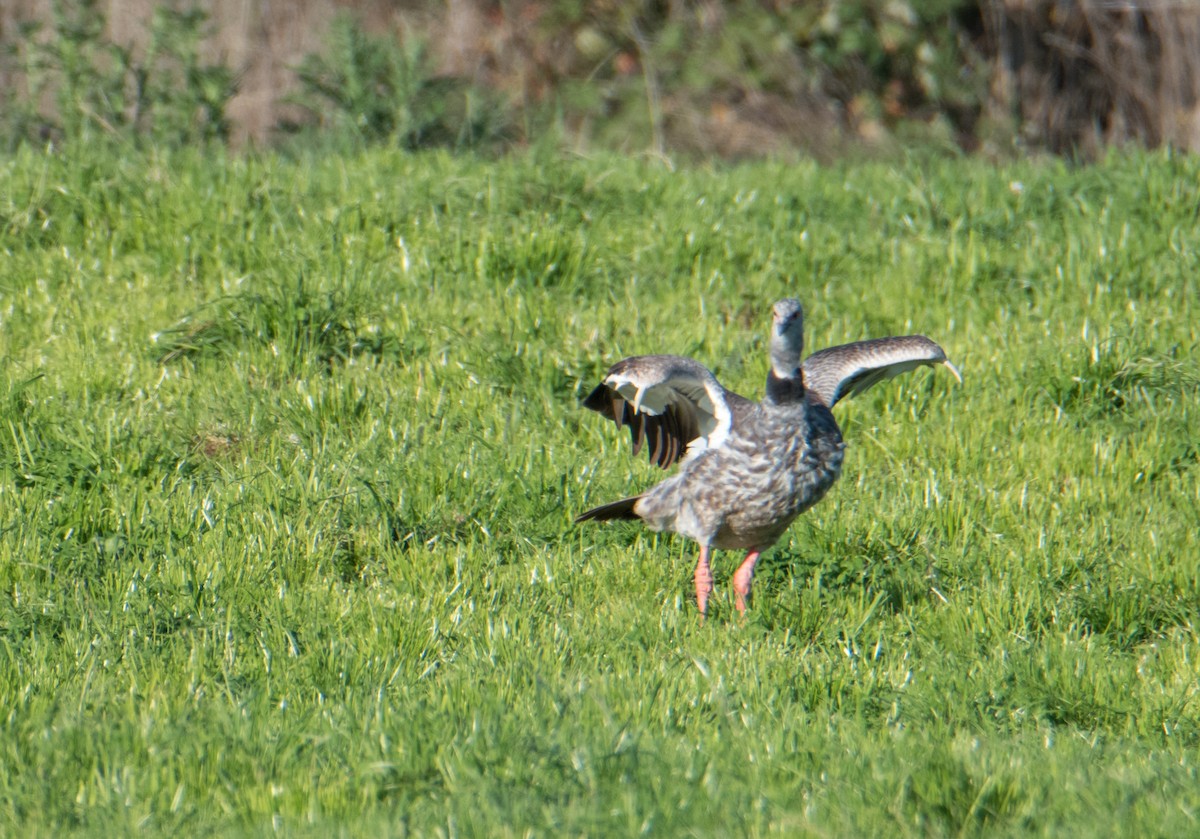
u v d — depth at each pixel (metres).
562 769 11.62
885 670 14.93
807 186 30.70
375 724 12.34
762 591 16.95
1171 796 11.79
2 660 13.48
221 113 34.22
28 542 16.09
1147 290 25.52
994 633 15.94
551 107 44.16
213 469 18.88
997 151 45.06
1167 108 45.06
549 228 25.55
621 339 22.86
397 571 16.72
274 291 22.47
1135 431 21.38
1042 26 46.00
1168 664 15.52
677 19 45.72
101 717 12.58
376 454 19.09
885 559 17.73
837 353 17.05
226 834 10.54
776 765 12.01
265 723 12.34
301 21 40.66
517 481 18.47
